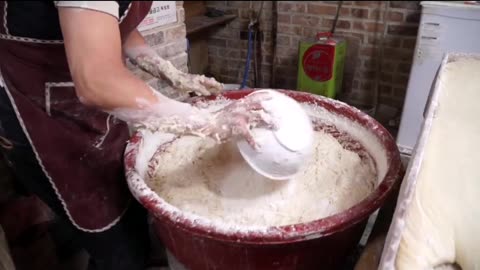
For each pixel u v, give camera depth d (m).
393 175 0.80
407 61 2.46
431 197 0.62
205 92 1.00
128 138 1.08
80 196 0.96
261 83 3.01
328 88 2.42
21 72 0.85
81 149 0.93
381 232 0.85
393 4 2.35
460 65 1.02
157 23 1.52
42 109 0.88
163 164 1.06
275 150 0.75
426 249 0.55
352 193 0.92
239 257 0.76
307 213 0.88
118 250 1.07
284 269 0.79
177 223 0.71
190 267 0.89
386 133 0.97
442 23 1.73
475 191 0.63
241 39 2.92
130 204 1.08
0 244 1.00
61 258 1.33
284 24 2.72
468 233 0.59
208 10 2.88
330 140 1.09
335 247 0.79
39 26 0.78
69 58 0.63
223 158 1.00
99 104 0.66
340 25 2.55
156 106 0.69
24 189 1.30
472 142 0.74
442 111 0.84
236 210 0.90
